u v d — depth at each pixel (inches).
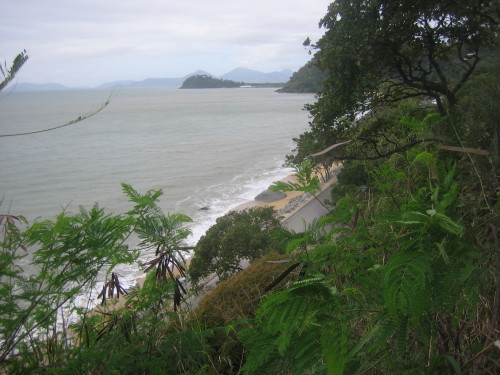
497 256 50.4
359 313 50.6
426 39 398.9
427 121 69.1
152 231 87.7
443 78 390.6
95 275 83.4
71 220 80.2
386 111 411.2
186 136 3631.9
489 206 62.2
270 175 1991.9
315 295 46.4
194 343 94.1
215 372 92.9
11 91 65.4
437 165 67.5
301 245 61.7
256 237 501.7
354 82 418.6
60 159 2613.2
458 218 56.6
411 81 420.8
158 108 7701.8
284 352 50.9
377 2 398.6
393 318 40.9
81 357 79.1
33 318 81.1
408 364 51.6
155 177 2010.3
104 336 90.4
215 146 2994.6
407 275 41.9
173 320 104.3
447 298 44.2
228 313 121.6
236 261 502.3
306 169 60.3
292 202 1024.9
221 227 574.9
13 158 2674.7
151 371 86.1
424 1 368.8
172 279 90.7
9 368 78.4
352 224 63.6
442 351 54.1
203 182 1886.1
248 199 1540.4
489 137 90.1
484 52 365.4
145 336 93.6
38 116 5693.9
